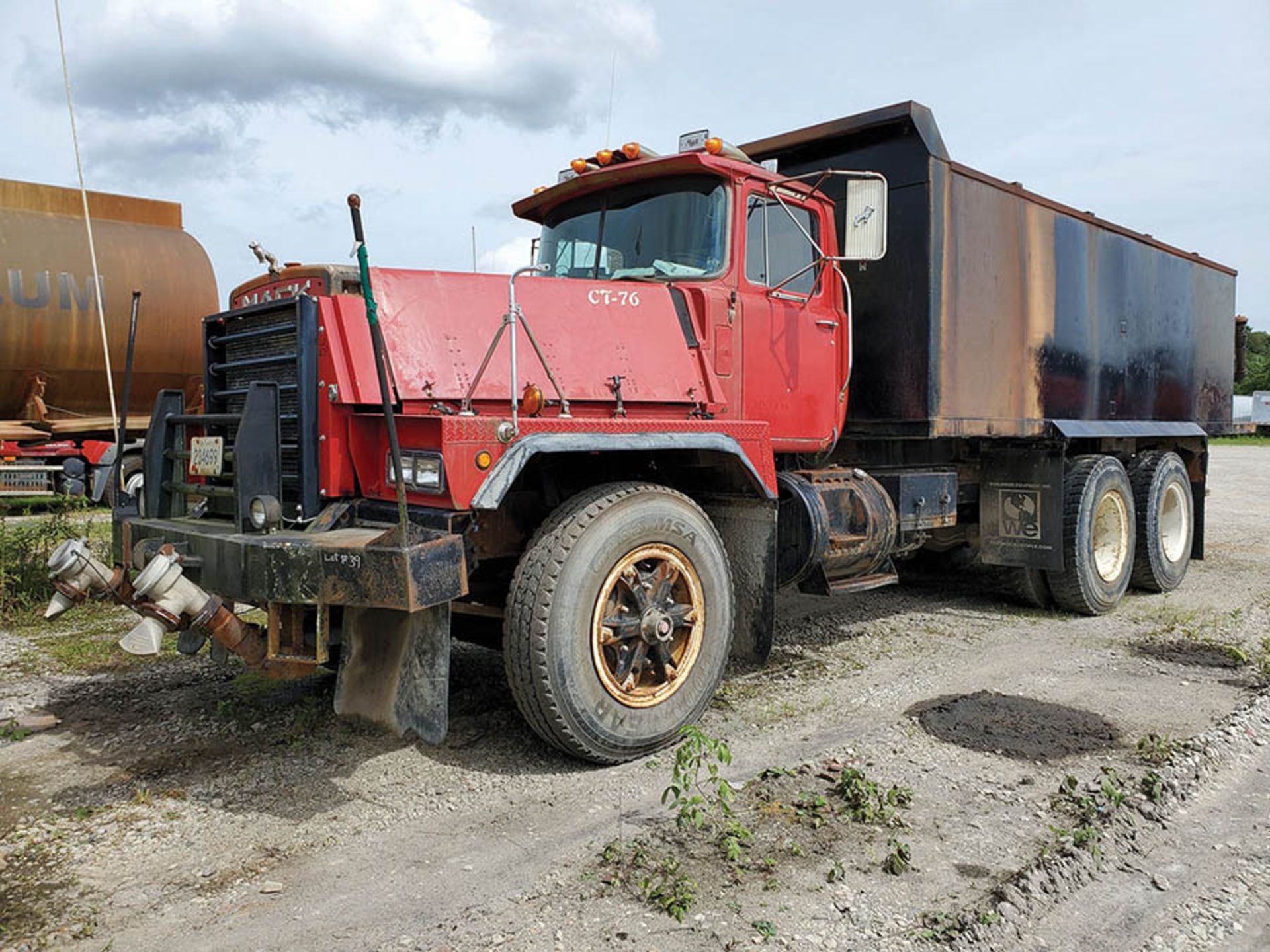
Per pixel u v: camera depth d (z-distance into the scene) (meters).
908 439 6.87
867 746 4.35
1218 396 10.36
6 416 12.63
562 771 4.11
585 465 4.84
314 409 4.36
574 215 5.89
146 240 13.02
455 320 4.44
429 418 3.92
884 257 6.45
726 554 4.90
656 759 4.26
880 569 6.39
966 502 7.68
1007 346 7.03
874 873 3.17
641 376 4.80
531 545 4.08
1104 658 6.04
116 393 13.12
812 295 5.94
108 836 3.46
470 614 5.18
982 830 3.51
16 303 11.95
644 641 4.28
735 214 5.34
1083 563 7.30
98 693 5.17
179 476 4.80
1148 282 8.92
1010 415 7.05
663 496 4.42
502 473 3.89
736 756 4.27
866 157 6.54
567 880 3.12
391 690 3.95
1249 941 2.89
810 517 5.45
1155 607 7.91
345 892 3.06
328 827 3.54
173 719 4.73
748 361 5.42
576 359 4.65
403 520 3.58
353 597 3.62
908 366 6.37
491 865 3.23
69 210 12.63
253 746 4.36
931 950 2.73
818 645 6.38
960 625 7.09
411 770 4.09
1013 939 2.82
